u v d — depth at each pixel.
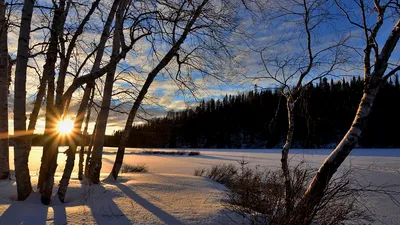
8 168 7.66
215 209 5.02
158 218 4.45
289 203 4.57
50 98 5.53
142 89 7.87
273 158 30.22
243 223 4.48
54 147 5.02
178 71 7.87
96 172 6.87
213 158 31.97
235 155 38.59
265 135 58.41
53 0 6.02
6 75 6.80
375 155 33.19
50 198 4.93
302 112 5.89
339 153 4.53
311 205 4.34
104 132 7.21
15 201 4.84
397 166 19.67
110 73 7.62
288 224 4.21
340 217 4.50
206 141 69.50
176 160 28.17
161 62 7.57
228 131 67.38
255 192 5.05
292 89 5.88
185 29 6.98
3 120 7.05
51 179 4.91
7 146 7.65
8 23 7.01
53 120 5.19
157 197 5.70
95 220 4.21
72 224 4.00
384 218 6.62
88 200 5.25
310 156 27.89
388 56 4.55
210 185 7.54
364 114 4.56
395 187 10.77
